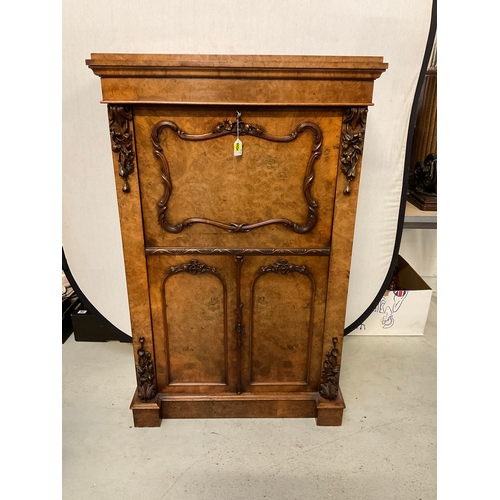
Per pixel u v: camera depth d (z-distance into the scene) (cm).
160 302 151
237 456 152
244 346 158
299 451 154
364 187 187
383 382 189
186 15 162
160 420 165
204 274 148
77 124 174
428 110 217
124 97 123
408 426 165
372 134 179
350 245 143
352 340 219
